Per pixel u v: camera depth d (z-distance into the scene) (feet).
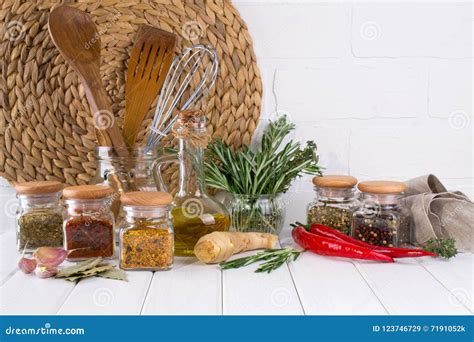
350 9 5.08
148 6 4.94
